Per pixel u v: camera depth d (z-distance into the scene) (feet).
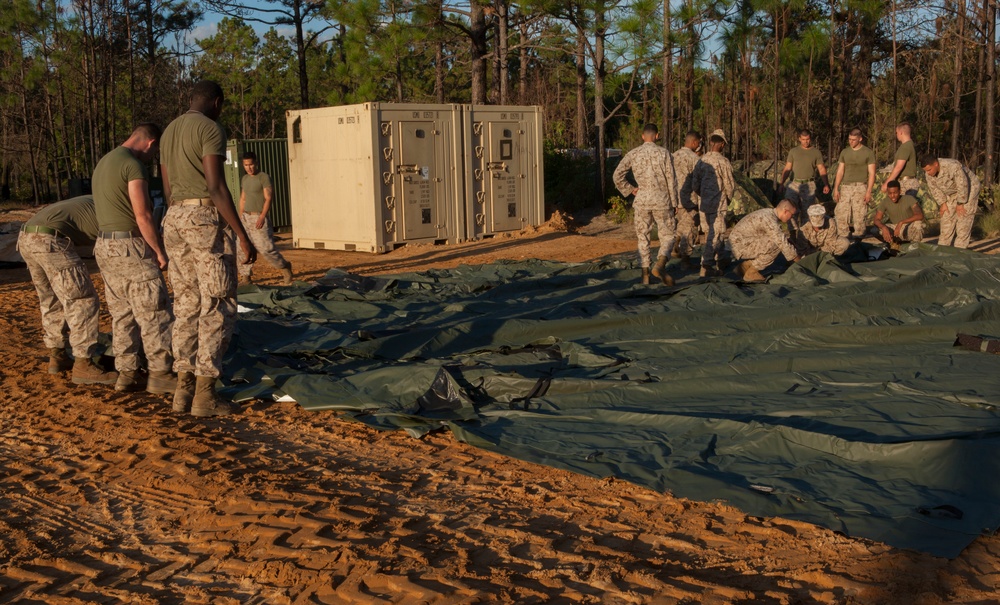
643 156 30.78
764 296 27.50
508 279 34.12
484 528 11.93
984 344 20.56
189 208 17.16
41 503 13.41
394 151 51.16
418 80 122.42
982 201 51.52
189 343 18.13
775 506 12.18
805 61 67.21
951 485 12.46
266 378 19.83
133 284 19.29
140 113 110.22
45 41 92.99
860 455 13.64
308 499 13.09
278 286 31.91
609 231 58.39
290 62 165.27
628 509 12.47
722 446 14.65
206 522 12.44
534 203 58.75
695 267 35.09
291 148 54.39
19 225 47.62
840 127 67.51
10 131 113.50
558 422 16.51
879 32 75.82
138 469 14.80
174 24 117.08
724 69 74.64
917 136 70.33
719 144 32.73
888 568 10.23
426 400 18.01
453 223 54.29
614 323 24.21
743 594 9.70
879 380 18.13
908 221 35.14
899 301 26.21
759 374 18.53
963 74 69.10
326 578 10.39
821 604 9.50
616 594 9.87
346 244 52.49
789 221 37.96
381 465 14.83
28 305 32.45
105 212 19.07
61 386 20.62
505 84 74.74
